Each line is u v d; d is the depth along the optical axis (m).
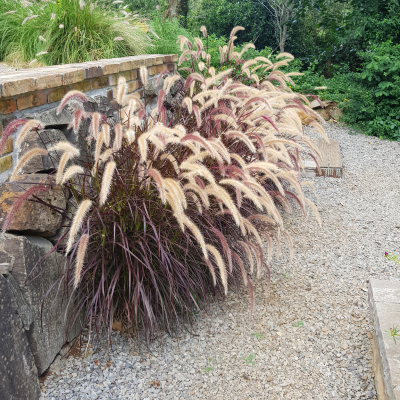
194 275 2.57
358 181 5.07
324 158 5.46
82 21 4.73
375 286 2.36
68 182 2.24
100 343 2.40
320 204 4.44
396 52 7.16
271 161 3.23
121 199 2.23
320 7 10.84
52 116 2.37
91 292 2.33
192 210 2.43
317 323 2.63
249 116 2.91
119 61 3.54
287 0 11.59
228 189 2.92
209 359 2.36
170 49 5.98
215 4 13.87
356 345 2.44
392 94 6.67
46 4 4.92
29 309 1.97
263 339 2.51
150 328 2.43
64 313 2.27
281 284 3.04
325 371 2.27
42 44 4.62
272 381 2.22
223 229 2.78
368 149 6.19
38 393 2.02
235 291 2.93
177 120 3.30
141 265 2.33
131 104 2.30
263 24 13.41
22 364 1.88
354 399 2.09
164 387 2.17
